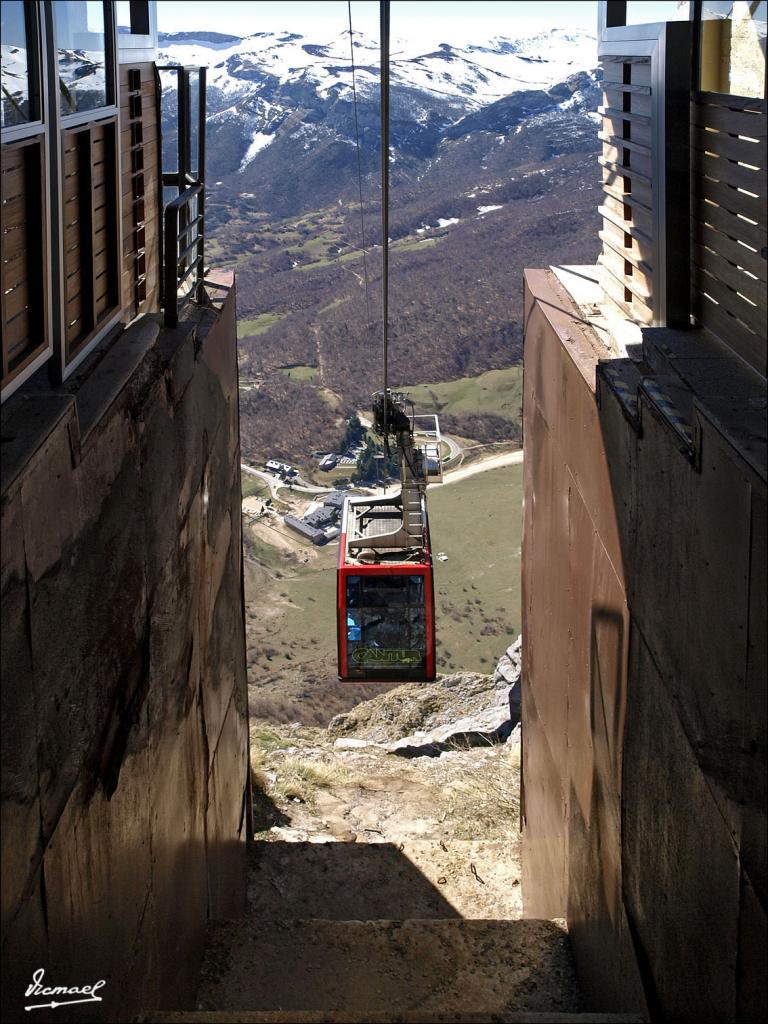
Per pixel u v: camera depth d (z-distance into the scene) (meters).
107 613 3.37
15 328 3.14
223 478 6.45
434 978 5.69
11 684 2.38
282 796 9.98
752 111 3.38
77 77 3.91
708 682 3.02
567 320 5.83
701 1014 3.08
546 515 6.29
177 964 4.59
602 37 5.57
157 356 4.55
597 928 4.99
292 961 5.68
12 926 2.33
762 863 2.51
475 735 12.27
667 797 3.54
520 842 8.36
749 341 3.55
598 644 4.78
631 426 3.97
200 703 5.43
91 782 3.10
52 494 2.74
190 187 5.86
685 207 4.23
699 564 3.10
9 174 3.04
